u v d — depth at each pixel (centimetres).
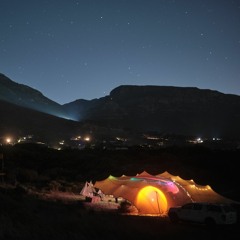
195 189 2891
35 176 4766
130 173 5256
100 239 1453
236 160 6356
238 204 2733
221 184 4738
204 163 6053
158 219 2322
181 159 6341
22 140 11019
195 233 1781
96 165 5847
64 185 4400
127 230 1666
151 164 5953
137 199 2805
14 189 3434
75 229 1593
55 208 2502
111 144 11825
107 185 3100
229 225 2008
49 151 7412
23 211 1961
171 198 2777
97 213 2481
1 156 4122
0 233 1405
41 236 1429
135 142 13212
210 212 2011
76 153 7244
